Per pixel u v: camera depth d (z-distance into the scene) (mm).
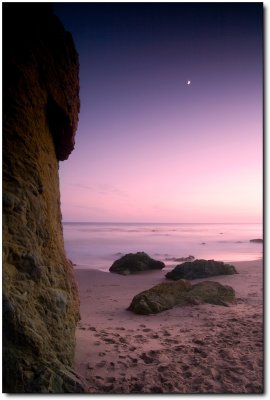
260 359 5258
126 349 5746
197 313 8539
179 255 27000
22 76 4352
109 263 23609
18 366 3109
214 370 4859
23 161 4203
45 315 3789
